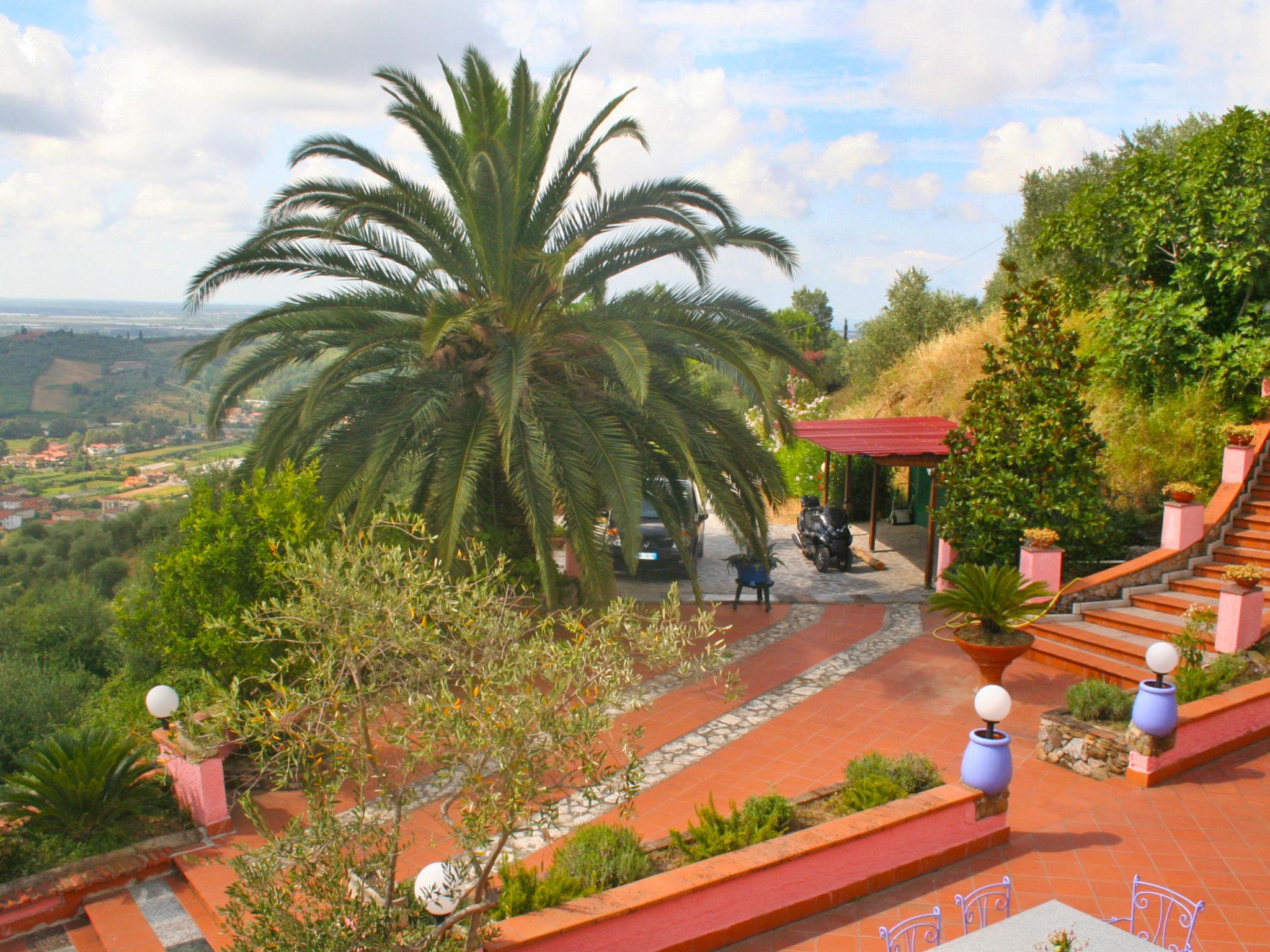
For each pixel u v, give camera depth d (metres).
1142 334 14.96
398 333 10.89
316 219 11.09
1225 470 13.04
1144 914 5.98
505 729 4.35
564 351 12.01
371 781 8.40
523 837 7.38
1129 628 11.15
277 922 4.37
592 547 10.72
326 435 12.12
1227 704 8.41
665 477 13.78
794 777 8.44
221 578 8.88
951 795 6.77
